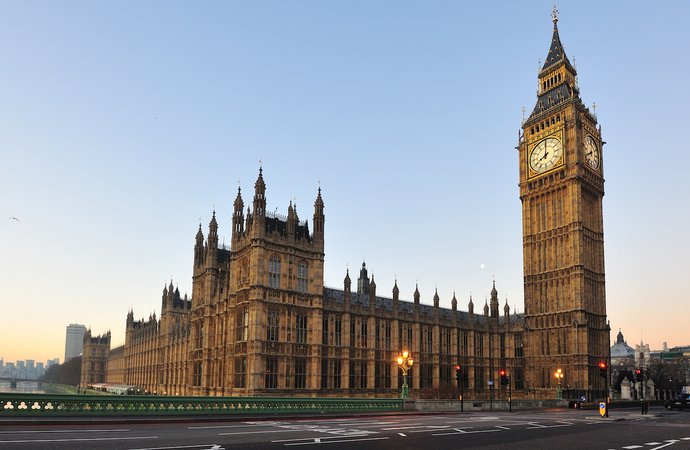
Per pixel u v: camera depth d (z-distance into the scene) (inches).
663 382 6658.5
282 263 3149.6
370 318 3560.5
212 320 3654.0
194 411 1672.0
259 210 3097.9
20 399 1390.3
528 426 1565.0
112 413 1519.4
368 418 1865.2
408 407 2294.5
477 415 2154.3
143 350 7032.5
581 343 3981.3
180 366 5022.1
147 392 6053.2
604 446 1089.4
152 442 979.3
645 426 1643.7
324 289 3757.4
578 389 3922.2
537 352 4281.5
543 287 4325.8
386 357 3627.0
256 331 2950.3
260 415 1784.0
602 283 4303.6
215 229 3875.5
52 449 872.3
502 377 2802.7
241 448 935.7
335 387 3297.2
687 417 2194.9
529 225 4498.0
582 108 4384.8
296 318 3161.9
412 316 3900.1
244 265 3225.9
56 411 1437.0
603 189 4500.5
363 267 4594.0
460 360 4195.4
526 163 4586.6
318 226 3346.5
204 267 3863.2
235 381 3122.5
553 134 4399.6
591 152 4426.7
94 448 888.3
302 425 1467.8
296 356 3107.8
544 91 4662.9
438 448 1003.3
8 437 1029.8
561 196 4306.1
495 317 4574.3
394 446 1015.6
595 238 4355.3
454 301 4224.9
